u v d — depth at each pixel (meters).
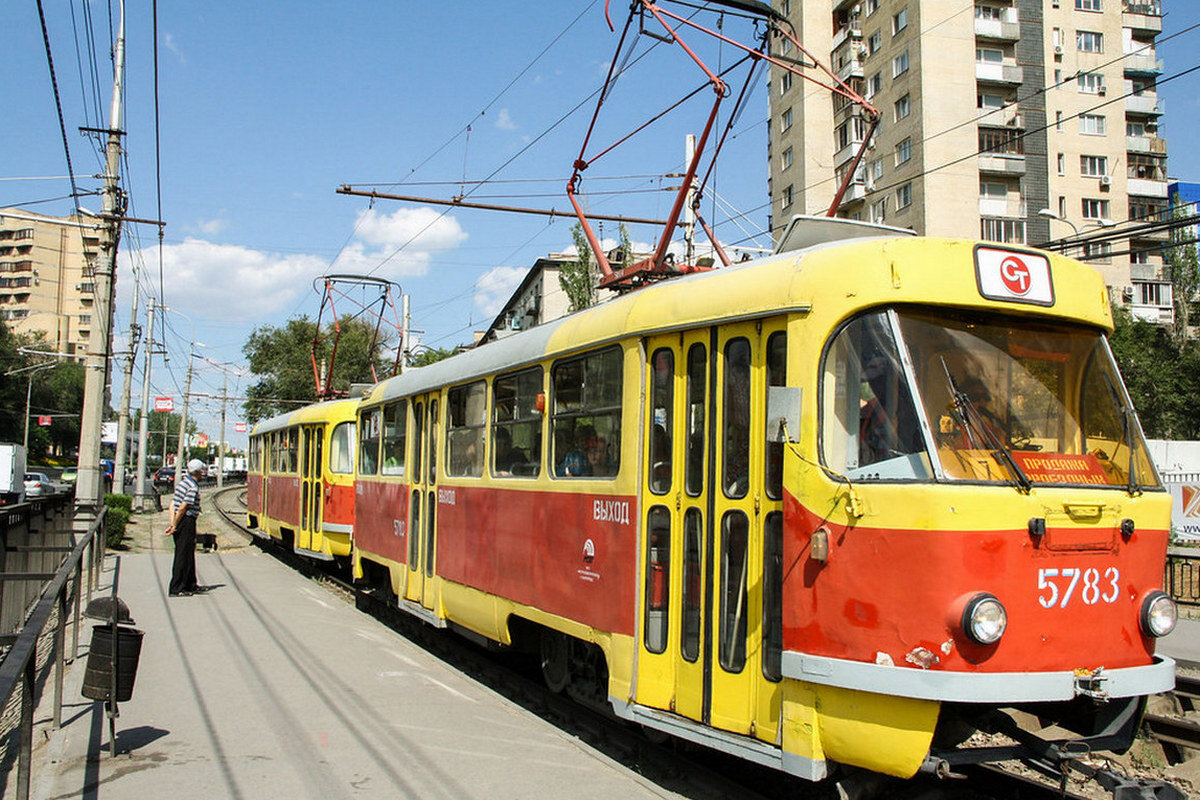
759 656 5.14
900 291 4.86
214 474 89.31
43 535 12.52
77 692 7.89
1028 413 4.99
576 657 7.43
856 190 40.72
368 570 13.21
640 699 5.96
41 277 104.62
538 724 7.10
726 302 5.54
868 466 4.74
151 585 14.27
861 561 4.62
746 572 5.27
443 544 9.59
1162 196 45.91
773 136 45.12
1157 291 45.44
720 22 9.30
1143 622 4.89
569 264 23.39
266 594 13.53
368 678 8.45
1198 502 20.69
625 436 6.27
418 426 10.70
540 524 7.44
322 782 5.70
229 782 5.67
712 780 5.68
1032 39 41.16
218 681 8.23
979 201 39.59
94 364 16.31
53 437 77.94
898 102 39.25
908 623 4.46
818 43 42.81
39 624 4.29
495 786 5.67
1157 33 49.91
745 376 5.41
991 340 5.03
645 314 6.21
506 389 8.37
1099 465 5.05
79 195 16.52
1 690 3.11
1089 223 43.00
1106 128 43.53
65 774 5.78
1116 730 4.92
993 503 4.50
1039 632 4.52
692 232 16.06
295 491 17.19
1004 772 5.83
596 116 9.73
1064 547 4.64
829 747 4.73
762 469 5.22
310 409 16.69
